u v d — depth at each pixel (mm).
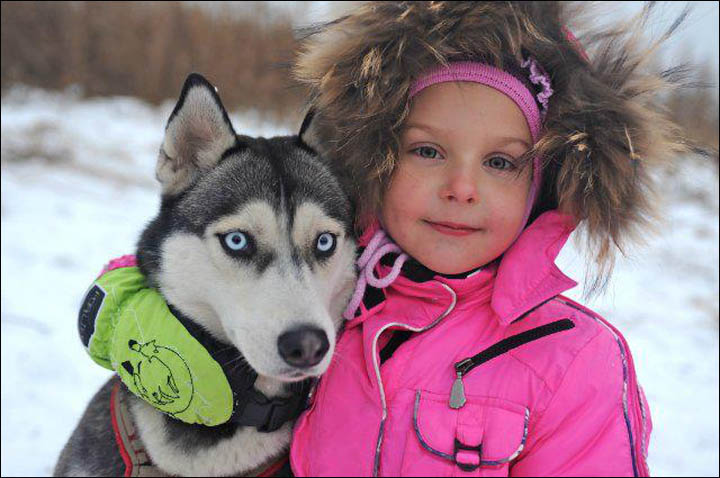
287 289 1802
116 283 2055
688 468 3707
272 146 2146
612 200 1827
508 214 1856
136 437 2020
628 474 1583
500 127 1811
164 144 2104
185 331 1876
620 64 1896
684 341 5727
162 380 1843
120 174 9719
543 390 1701
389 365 1816
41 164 9477
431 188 1857
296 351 1675
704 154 2084
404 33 1830
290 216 1933
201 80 2064
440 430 1685
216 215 1947
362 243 2092
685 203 9969
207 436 1950
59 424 3768
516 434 1647
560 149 1850
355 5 1997
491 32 1787
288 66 2273
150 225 2150
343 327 2094
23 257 6227
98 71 14609
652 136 1845
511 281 1843
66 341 4750
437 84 1837
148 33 14883
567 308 1939
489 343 1823
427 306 1895
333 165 2125
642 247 1959
